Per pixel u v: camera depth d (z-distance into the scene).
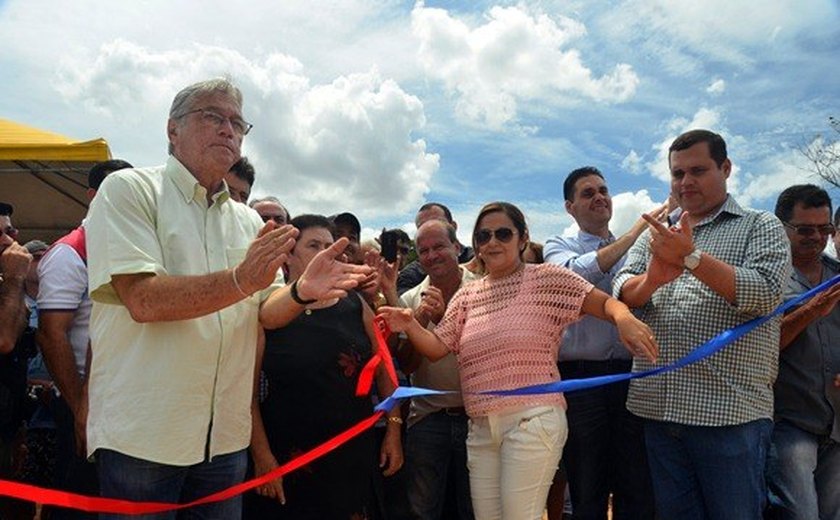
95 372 2.18
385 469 3.43
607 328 3.76
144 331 2.13
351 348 3.15
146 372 2.10
